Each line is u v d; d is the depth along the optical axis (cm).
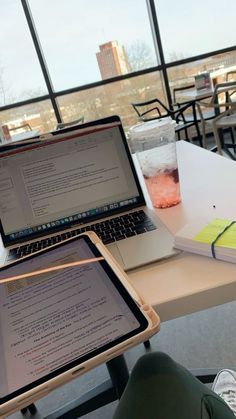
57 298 55
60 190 90
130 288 52
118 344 44
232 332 141
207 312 154
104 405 117
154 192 85
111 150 91
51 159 90
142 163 85
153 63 443
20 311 54
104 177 91
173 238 69
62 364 44
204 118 337
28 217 89
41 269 62
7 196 89
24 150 89
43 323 51
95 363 43
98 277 56
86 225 87
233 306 154
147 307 49
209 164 109
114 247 72
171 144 84
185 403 50
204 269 60
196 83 359
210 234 64
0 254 85
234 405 92
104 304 51
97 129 91
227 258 60
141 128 87
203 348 137
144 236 74
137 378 57
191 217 77
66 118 448
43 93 434
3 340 50
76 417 115
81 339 47
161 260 64
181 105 359
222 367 126
